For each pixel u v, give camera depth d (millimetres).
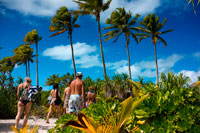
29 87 4773
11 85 8789
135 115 1667
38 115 8516
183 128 1384
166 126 1424
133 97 1467
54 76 34500
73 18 25891
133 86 1489
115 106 2031
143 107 1577
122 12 27844
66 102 6637
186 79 2186
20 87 4742
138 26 30656
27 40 38844
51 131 2555
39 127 5070
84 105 4656
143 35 31516
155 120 1492
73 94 4648
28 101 4672
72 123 1439
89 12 21344
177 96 1568
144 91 1838
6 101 7801
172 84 2193
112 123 1481
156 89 1857
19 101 4641
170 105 1498
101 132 1444
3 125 5355
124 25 26734
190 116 1416
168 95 1589
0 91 8172
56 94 6746
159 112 1502
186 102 1566
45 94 11547
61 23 26062
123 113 1462
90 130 1438
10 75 8891
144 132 1474
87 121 1424
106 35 28344
